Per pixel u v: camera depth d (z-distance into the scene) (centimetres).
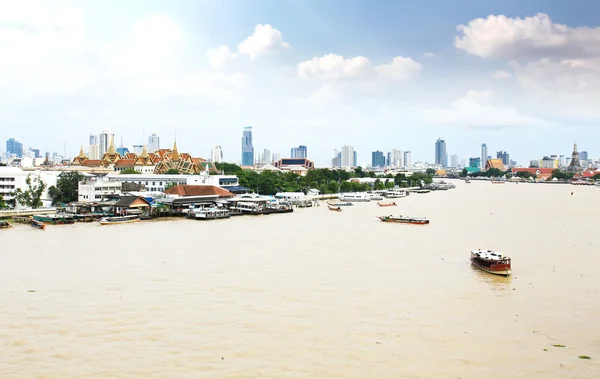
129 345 6384
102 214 19312
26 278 9338
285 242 13550
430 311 7706
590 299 8388
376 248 12719
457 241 13975
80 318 7275
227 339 6581
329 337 6675
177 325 7031
